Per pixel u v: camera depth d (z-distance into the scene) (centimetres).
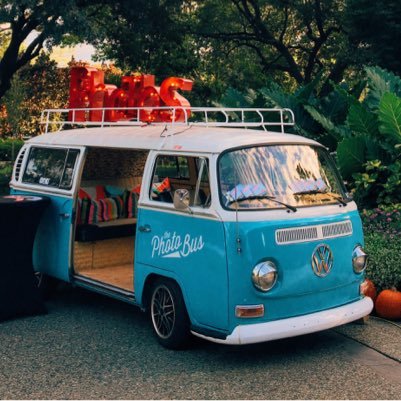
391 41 2291
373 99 1281
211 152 599
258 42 3334
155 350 631
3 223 716
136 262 666
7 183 2230
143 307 666
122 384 548
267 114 1415
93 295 851
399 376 567
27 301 743
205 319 585
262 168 610
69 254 767
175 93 889
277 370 580
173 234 620
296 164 634
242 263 561
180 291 619
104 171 870
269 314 573
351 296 641
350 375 569
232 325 565
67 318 741
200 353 623
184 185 666
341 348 638
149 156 669
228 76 3291
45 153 840
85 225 797
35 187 828
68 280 770
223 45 3259
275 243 573
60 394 527
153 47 2783
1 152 3359
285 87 3531
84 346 642
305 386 545
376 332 686
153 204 646
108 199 849
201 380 557
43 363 596
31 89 3688
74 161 780
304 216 598
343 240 627
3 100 3488
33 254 823
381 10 2181
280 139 641
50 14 1938
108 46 2945
